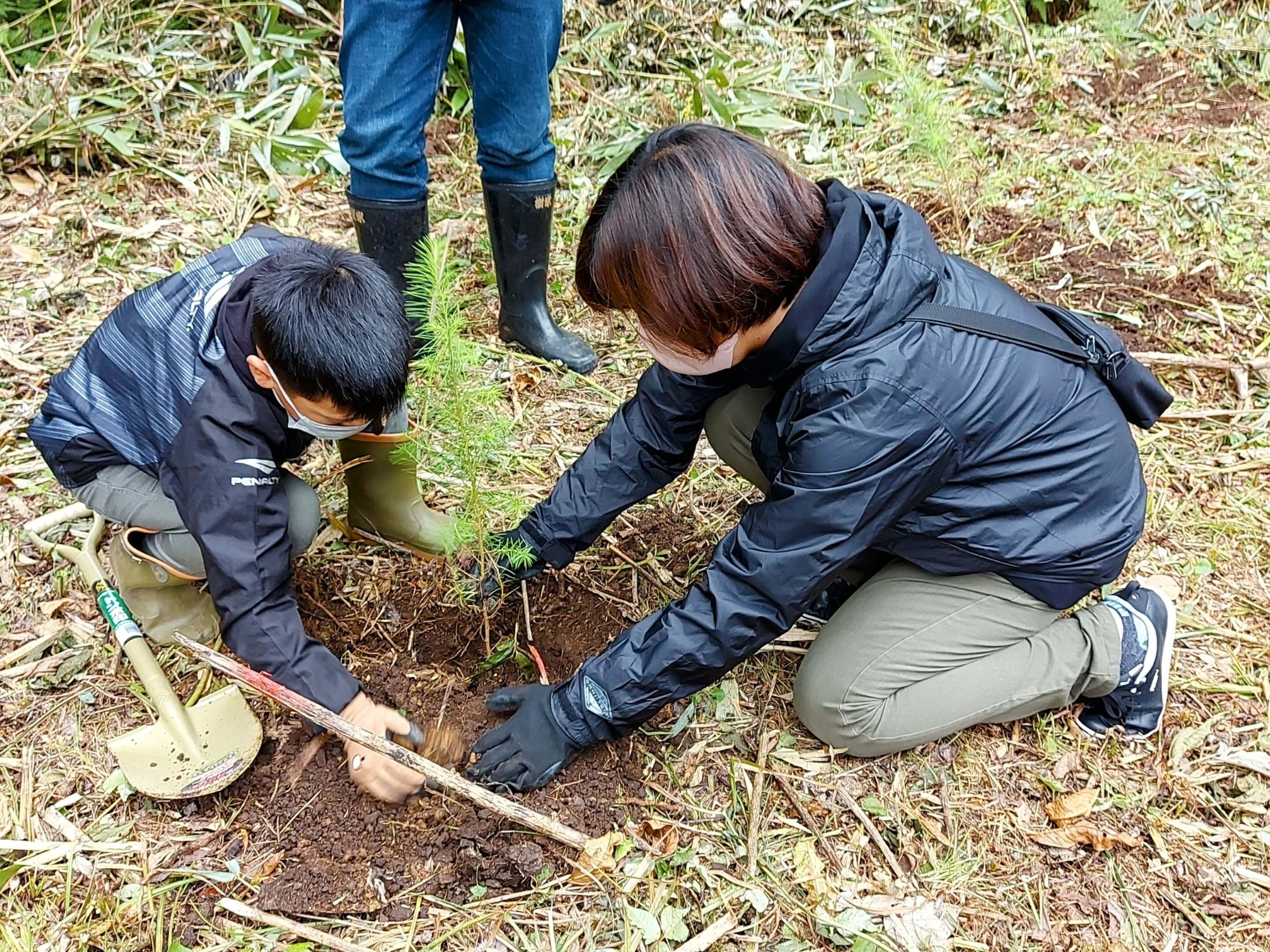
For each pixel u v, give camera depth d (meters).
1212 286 3.25
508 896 1.73
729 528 2.44
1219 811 1.91
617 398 2.82
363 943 1.65
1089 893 1.79
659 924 1.71
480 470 2.50
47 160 3.46
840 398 1.58
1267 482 2.59
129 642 1.91
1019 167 3.87
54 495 2.39
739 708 2.07
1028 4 5.02
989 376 1.68
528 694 1.89
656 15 4.36
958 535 1.81
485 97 2.54
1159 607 2.03
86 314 2.93
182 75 3.80
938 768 1.98
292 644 1.65
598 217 1.50
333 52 4.13
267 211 3.41
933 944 1.71
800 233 1.47
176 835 1.79
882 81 4.33
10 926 1.66
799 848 1.83
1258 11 4.88
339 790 1.84
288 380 1.54
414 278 2.02
